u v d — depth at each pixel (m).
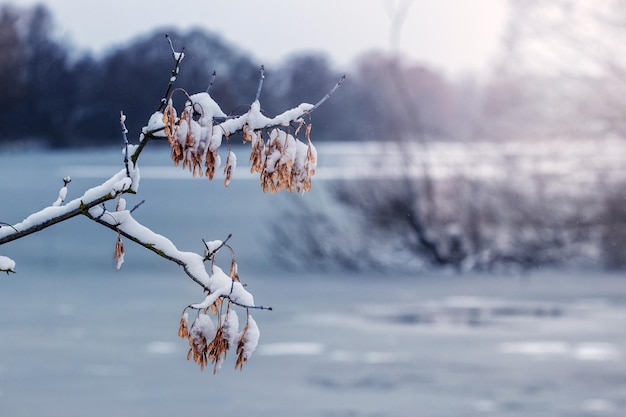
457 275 34.53
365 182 36.84
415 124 36.91
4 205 55.53
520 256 35.31
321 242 36.62
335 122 55.44
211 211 52.00
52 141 111.69
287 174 3.51
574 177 34.84
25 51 110.19
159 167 111.38
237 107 3.51
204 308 3.53
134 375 17.98
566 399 16.22
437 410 15.40
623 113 33.69
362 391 16.94
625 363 19.12
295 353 20.36
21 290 28.95
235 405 15.79
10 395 16.27
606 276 33.06
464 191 36.00
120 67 64.31
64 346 20.64
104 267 34.34
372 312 25.88
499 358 19.83
